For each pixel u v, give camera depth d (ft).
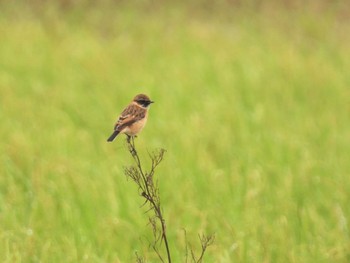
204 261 42.04
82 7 112.37
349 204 48.44
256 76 76.38
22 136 57.93
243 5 113.29
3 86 71.61
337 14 108.47
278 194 49.16
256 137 59.11
